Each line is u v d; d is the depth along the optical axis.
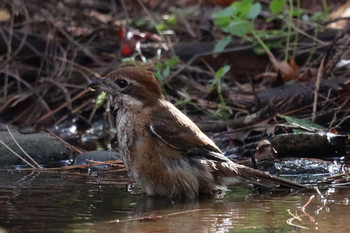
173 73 13.72
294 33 14.11
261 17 15.74
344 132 11.76
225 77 14.11
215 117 12.66
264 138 11.49
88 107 13.38
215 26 15.55
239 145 11.55
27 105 13.26
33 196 8.55
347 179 9.50
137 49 14.38
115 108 8.99
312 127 11.53
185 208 8.02
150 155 8.59
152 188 8.70
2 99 13.42
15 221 7.30
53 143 11.34
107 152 10.95
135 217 7.52
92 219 7.42
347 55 13.55
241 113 12.74
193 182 8.67
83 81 13.80
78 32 15.33
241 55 14.05
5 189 8.95
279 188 9.13
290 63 13.68
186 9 16.78
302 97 12.54
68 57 14.48
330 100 12.23
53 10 15.45
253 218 7.44
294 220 7.31
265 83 13.73
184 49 14.42
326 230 6.90
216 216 7.57
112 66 14.09
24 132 12.51
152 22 15.65
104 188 9.13
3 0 15.22
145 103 8.77
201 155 8.70
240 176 9.05
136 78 8.84
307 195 8.66
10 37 14.25
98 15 16.25
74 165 10.54
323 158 10.79
